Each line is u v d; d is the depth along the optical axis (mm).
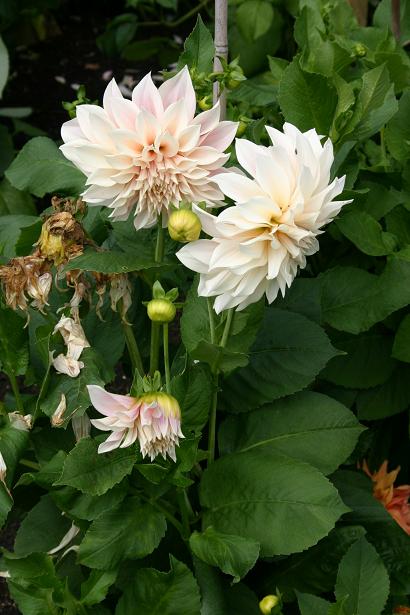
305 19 2178
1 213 3092
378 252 1983
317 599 1729
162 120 1646
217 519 1812
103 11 4504
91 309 1943
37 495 1985
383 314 1965
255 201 1565
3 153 3354
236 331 1777
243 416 1909
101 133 1648
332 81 2062
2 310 1769
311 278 2008
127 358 2074
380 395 2076
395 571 1910
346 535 1881
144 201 1678
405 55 2191
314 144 1617
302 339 1899
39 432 1899
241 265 1590
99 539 1747
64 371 1768
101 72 4074
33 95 3957
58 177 2004
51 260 1742
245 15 2895
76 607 1754
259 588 1910
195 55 1948
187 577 1735
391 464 2219
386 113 1975
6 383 2801
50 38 4293
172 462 1747
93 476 1705
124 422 1652
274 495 1784
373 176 2115
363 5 2498
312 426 1885
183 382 1754
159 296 1685
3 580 2396
